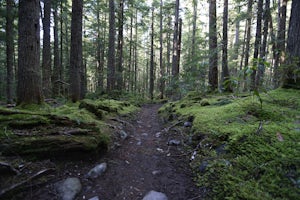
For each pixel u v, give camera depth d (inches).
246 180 84.6
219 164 101.3
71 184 97.2
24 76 177.3
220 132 127.9
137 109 432.1
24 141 105.8
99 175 110.8
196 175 107.1
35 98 183.0
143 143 178.1
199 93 354.0
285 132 104.9
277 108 142.0
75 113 183.6
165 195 96.0
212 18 352.8
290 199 69.6
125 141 177.2
